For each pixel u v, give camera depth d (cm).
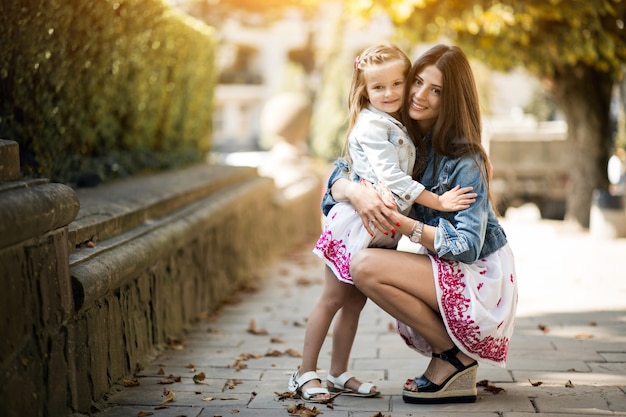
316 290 652
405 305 295
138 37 586
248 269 714
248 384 349
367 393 320
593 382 342
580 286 619
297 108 1149
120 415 302
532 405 307
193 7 1647
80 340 296
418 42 860
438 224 296
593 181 1043
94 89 533
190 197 543
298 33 3456
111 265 323
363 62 301
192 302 501
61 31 441
